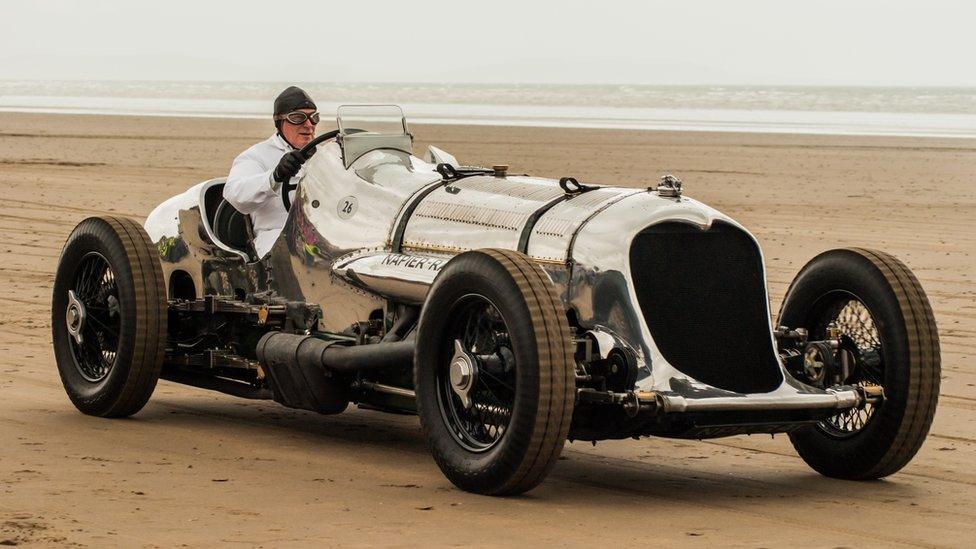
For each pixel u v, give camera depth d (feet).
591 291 30.01
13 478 29.73
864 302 31.68
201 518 26.53
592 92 559.79
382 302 33.91
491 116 280.31
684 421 28.55
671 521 27.50
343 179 36.09
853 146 175.01
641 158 151.64
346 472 31.50
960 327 57.72
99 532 25.17
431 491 29.50
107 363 38.50
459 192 34.14
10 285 65.87
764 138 191.42
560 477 32.01
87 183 116.37
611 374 29.19
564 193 32.50
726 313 30.42
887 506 29.66
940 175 134.51
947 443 36.96
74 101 406.41
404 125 37.47
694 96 478.59
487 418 29.37
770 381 30.32
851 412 32.32
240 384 37.09
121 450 33.40
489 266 28.17
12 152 151.64
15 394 41.01
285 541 24.89
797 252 79.46
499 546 24.98
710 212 30.76
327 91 603.67
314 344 33.65
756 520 27.86
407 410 32.55
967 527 27.84
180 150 159.22
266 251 38.11
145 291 36.52
